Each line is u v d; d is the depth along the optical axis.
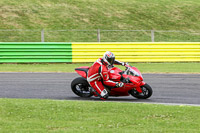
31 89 31.78
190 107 22.61
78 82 27.92
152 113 20.28
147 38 74.75
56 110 20.66
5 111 20.00
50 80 36.94
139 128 16.84
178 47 53.97
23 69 45.97
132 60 53.09
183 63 53.38
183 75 40.91
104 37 72.69
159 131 16.23
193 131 16.33
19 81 36.16
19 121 17.91
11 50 51.09
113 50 52.69
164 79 37.94
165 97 28.39
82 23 80.12
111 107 21.80
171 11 95.81
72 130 16.19
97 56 52.59
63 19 81.12
